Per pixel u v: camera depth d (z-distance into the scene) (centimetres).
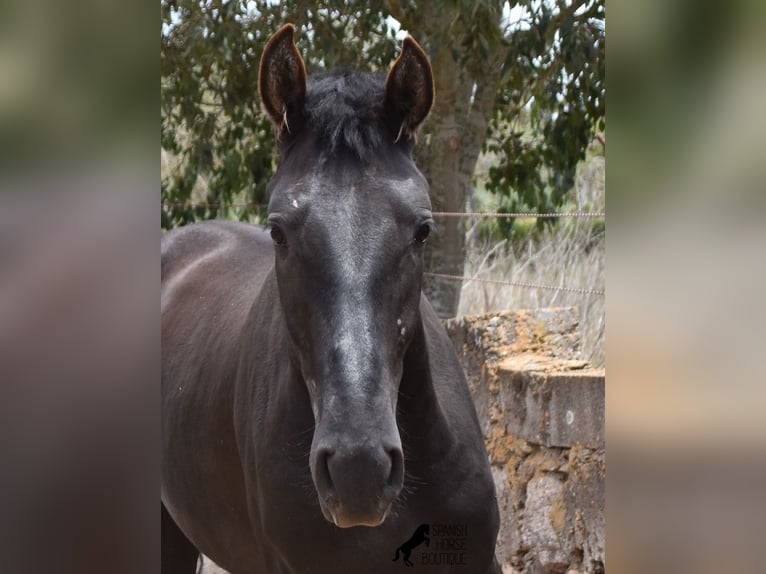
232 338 306
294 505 232
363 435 182
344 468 180
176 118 596
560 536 373
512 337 439
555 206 613
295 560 237
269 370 254
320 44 554
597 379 356
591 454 359
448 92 557
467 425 256
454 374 268
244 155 609
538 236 673
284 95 222
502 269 650
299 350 206
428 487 238
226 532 299
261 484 242
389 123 220
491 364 432
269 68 221
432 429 237
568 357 435
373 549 233
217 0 535
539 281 602
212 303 350
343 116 212
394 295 198
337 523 186
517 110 612
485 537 248
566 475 376
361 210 199
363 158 206
